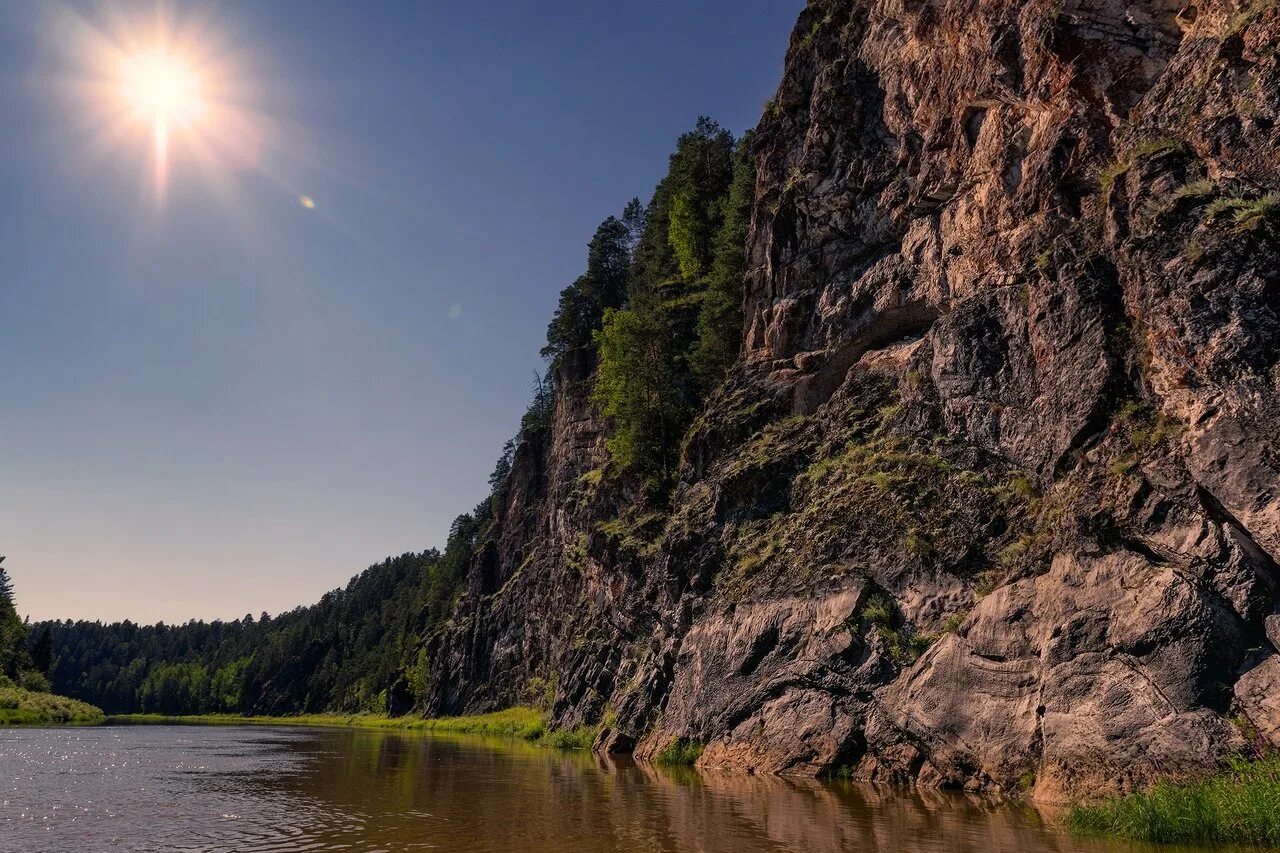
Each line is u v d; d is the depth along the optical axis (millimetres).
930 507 25453
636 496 50156
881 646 22953
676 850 12164
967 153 30922
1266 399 15383
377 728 93750
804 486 32125
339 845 12914
